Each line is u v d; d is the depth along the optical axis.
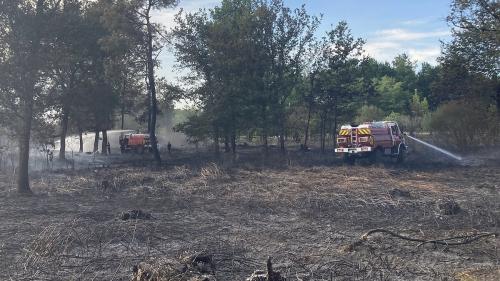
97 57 33.66
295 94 36.44
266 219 13.60
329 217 13.73
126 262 9.28
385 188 17.95
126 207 15.73
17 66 17.64
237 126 33.59
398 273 8.49
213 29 32.62
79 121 37.50
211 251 9.94
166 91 33.06
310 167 25.84
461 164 27.80
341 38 34.47
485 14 30.20
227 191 18.09
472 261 9.22
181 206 15.78
